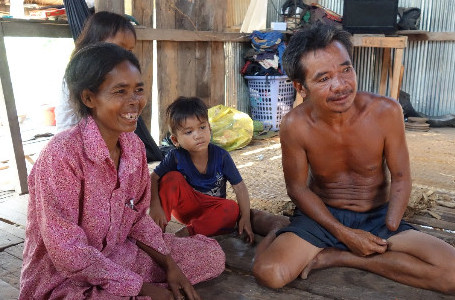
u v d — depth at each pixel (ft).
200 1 17.21
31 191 5.37
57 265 5.17
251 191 11.37
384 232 7.18
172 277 6.19
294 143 7.38
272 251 6.88
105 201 5.48
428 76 22.75
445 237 8.46
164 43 15.93
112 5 13.55
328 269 7.30
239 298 6.54
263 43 19.02
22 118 21.16
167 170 8.70
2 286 6.84
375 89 23.08
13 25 11.53
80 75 5.13
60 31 12.87
